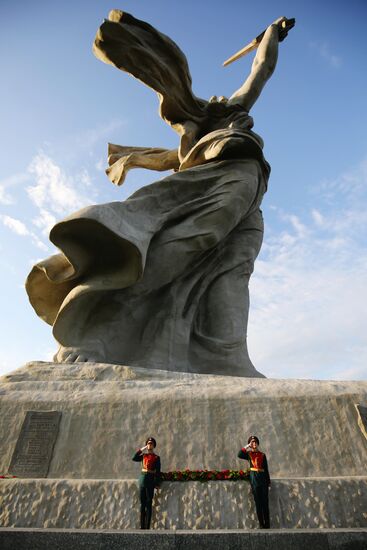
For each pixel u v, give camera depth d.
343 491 5.87
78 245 10.78
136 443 7.31
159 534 4.51
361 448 7.14
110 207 11.02
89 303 11.08
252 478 5.54
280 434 7.34
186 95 15.70
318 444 7.21
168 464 7.07
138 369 8.97
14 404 7.90
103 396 7.98
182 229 12.47
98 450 7.25
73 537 4.51
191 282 12.84
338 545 4.46
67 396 8.05
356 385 8.16
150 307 12.21
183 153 15.62
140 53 14.41
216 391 8.00
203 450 7.19
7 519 5.73
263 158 14.52
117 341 11.29
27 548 4.47
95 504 5.84
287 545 4.45
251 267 14.24
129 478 6.89
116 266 11.20
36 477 6.94
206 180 13.45
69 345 10.69
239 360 12.00
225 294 13.09
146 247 11.16
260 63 16.67
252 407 7.67
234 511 5.65
